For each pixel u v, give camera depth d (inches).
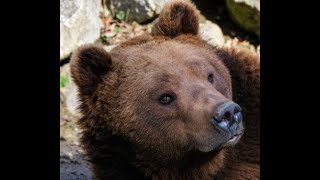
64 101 638.5
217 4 774.5
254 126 392.2
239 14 743.7
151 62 346.9
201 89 325.4
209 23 740.7
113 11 753.0
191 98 326.0
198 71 339.3
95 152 368.8
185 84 332.5
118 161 365.4
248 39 753.6
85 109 363.9
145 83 341.7
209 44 385.4
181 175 359.6
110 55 361.4
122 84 350.9
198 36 384.5
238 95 388.8
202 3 772.6
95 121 358.9
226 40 743.7
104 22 745.0
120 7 749.3
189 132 327.6
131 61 355.6
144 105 341.7
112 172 369.7
